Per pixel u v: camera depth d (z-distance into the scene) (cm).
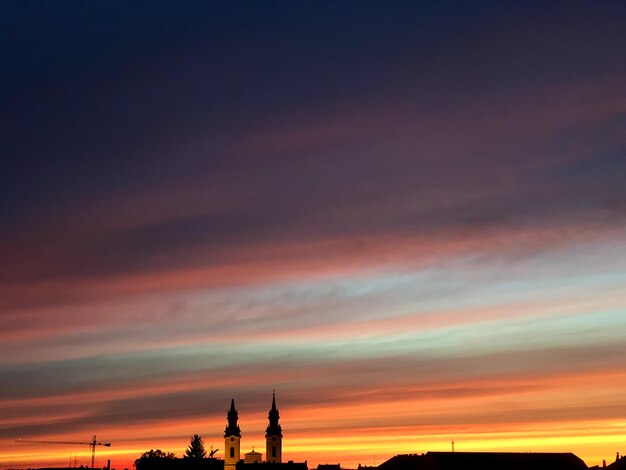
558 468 17512
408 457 17700
